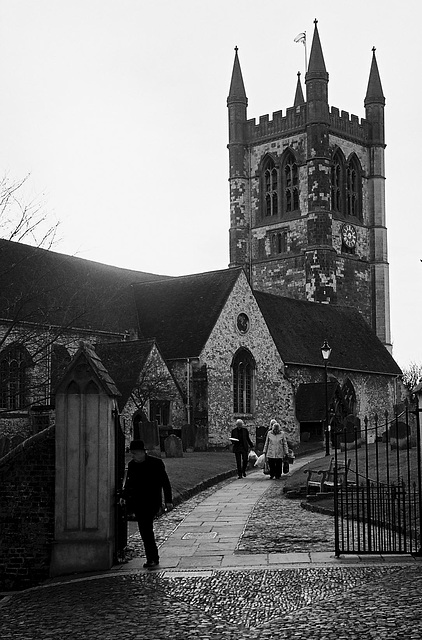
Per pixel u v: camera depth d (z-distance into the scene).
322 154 91.69
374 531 19.27
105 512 17.70
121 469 19.27
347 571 15.44
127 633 11.96
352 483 25.98
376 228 97.75
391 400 79.88
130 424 50.75
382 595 13.36
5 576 17.92
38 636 12.20
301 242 92.56
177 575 15.86
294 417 66.06
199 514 24.55
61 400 17.97
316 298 90.19
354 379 75.00
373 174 98.38
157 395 53.62
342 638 11.09
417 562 16.22
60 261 61.31
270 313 71.44
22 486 18.08
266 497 28.09
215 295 61.31
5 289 52.09
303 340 71.44
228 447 57.94
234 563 16.81
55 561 17.66
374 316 97.00
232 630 11.79
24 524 17.98
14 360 47.84
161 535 21.02
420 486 17.17
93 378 17.95
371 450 39.81
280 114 95.31
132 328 62.09
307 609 12.73
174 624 12.27
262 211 96.75
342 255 94.06
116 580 15.90
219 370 58.94
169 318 62.12
